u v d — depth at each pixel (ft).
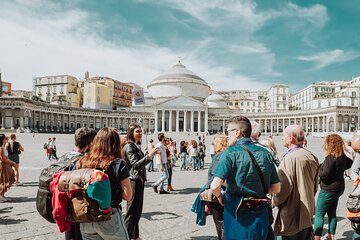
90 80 402.72
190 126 366.63
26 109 263.49
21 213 29.86
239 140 15.02
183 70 447.42
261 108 490.08
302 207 16.49
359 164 27.48
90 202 12.37
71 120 331.98
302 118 348.38
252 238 13.69
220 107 410.31
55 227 25.55
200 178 57.36
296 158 16.88
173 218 28.86
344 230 26.11
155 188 41.27
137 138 23.86
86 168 13.50
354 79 439.63
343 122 303.89
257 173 13.97
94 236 13.50
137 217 21.79
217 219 19.42
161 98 412.98
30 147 136.67
